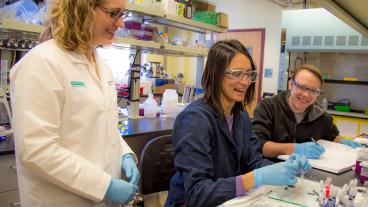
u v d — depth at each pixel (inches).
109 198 44.2
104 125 46.0
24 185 42.3
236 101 50.0
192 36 150.9
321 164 58.4
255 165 54.1
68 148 42.3
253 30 227.0
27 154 37.7
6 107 75.7
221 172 47.6
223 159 47.9
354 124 159.2
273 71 219.9
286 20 174.4
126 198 44.2
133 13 103.7
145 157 57.0
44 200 42.1
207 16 129.8
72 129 42.3
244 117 56.2
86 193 41.3
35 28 75.4
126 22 103.8
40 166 38.2
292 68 176.6
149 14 105.0
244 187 40.9
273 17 218.4
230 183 40.9
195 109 46.8
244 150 53.7
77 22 41.5
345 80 178.5
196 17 127.2
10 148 66.0
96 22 43.1
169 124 104.3
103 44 47.1
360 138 79.0
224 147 48.5
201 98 50.0
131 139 92.7
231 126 52.4
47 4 43.6
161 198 72.6
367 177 51.8
